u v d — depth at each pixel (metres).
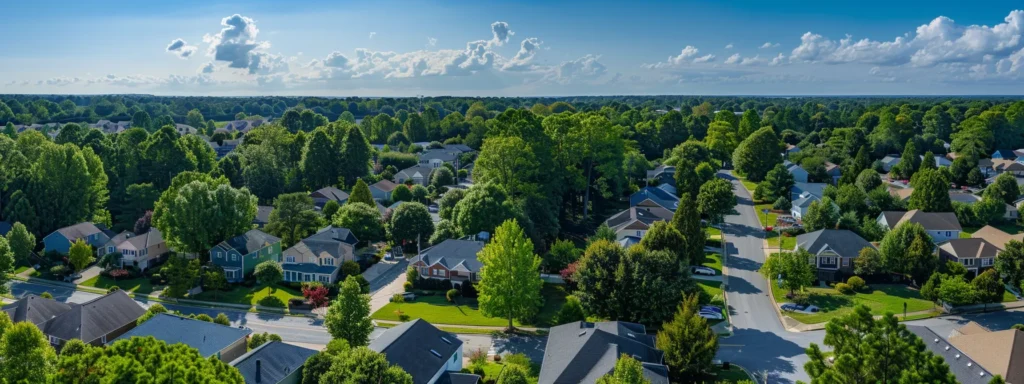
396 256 93.88
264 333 59.88
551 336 55.97
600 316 63.91
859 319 38.56
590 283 64.69
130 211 110.69
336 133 142.12
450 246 84.12
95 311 62.56
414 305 74.62
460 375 50.44
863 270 78.88
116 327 62.59
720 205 103.81
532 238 88.88
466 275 79.50
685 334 51.69
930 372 35.19
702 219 109.31
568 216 113.94
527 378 51.09
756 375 55.25
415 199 126.00
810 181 142.88
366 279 84.31
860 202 104.19
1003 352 48.28
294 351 51.47
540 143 104.00
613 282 63.84
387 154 165.25
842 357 36.81
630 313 62.62
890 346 36.03
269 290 79.88
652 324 63.62
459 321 69.56
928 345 51.56
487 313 66.00
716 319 67.75
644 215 96.81
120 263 87.25
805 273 73.56
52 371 37.97
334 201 108.69
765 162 143.75
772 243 96.75
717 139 164.75
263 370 47.91
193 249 86.56
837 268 81.25
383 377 42.91
